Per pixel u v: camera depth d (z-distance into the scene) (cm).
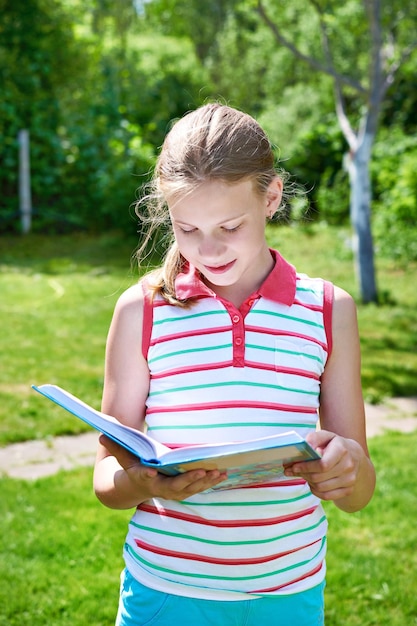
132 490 174
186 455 153
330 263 1183
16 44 1401
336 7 1040
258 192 170
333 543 392
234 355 177
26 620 323
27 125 1401
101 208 1385
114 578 357
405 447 536
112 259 1206
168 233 203
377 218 1252
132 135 1450
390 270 1170
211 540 175
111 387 185
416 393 679
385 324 894
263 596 175
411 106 1633
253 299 181
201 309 181
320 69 938
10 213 1368
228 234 167
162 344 181
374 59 930
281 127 1630
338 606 337
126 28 2153
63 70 1444
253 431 174
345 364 185
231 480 167
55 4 1442
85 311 889
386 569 366
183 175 164
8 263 1161
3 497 434
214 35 2519
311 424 179
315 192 1505
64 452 521
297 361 179
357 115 1569
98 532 396
